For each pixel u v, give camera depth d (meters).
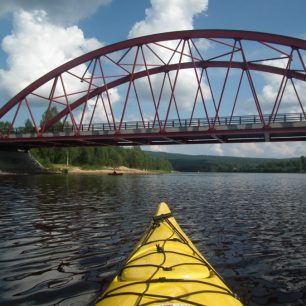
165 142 58.28
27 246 12.39
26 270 9.83
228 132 44.78
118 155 162.62
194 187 47.81
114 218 18.05
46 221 17.19
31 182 47.81
